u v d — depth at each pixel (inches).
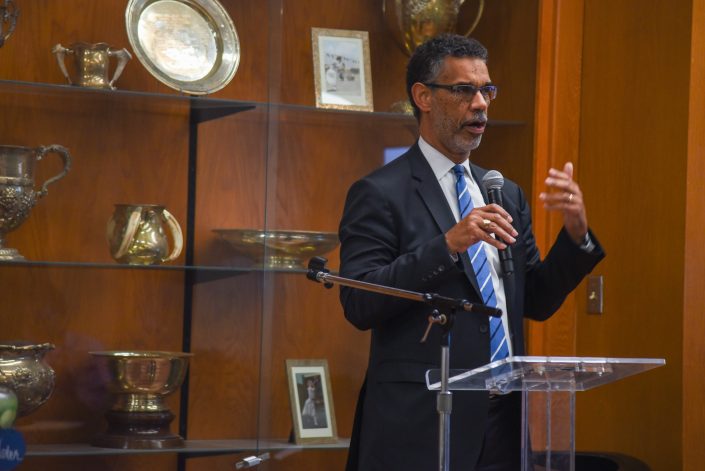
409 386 150.6
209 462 208.4
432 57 160.1
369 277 148.9
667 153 207.5
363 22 236.5
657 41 211.0
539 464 130.5
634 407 210.1
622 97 217.6
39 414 201.0
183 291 215.3
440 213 157.2
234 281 211.9
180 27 208.4
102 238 209.6
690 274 201.9
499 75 231.6
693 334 201.8
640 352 209.5
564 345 223.6
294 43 231.0
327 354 230.2
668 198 206.5
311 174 231.6
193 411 213.2
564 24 225.0
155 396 198.2
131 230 197.5
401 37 225.8
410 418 149.6
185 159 217.5
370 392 154.9
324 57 227.3
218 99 207.8
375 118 226.2
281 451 210.8
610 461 185.8
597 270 221.0
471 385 130.3
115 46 211.9
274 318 226.1
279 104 214.2
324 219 232.4
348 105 226.4
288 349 226.8
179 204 216.8
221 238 216.7
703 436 201.0
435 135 161.2
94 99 206.4
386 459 149.9
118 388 196.5
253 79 225.3
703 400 201.6
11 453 163.8
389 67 237.9
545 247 220.2
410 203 157.6
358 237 156.0
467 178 164.1
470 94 157.6
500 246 140.6
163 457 208.5
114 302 209.9
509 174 227.3
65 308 205.8
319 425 218.8
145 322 212.4
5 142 201.9
